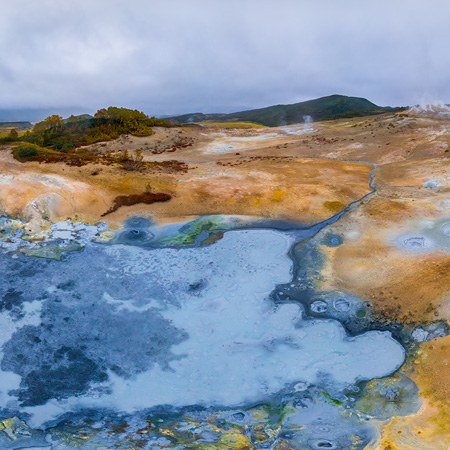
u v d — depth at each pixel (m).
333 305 21.27
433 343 18.50
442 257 23.55
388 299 21.12
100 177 33.91
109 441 15.38
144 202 31.00
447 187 32.75
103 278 23.48
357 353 18.67
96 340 19.70
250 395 17.16
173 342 19.59
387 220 28.03
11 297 21.98
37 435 15.66
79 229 27.89
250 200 31.47
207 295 22.33
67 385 17.67
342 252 25.09
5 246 25.77
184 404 16.91
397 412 15.98
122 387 17.61
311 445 15.02
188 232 27.84
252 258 25.08
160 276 23.72
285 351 18.97
